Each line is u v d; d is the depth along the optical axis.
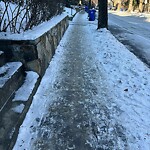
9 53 4.05
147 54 7.39
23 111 3.04
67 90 4.16
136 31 13.73
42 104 3.59
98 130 2.96
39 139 2.74
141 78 4.77
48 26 6.14
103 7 11.93
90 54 6.84
